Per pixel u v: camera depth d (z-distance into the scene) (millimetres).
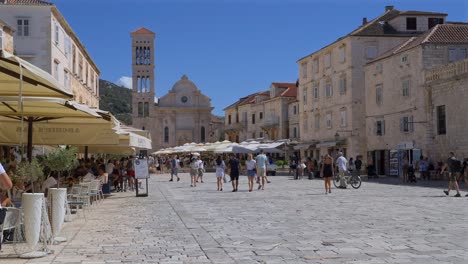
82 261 9609
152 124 110438
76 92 50500
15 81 11281
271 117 90875
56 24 40938
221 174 32000
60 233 13062
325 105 64438
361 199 23031
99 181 21375
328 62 63438
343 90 59656
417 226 13805
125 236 12656
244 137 103438
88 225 14812
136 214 17828
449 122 40781
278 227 14000
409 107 46438
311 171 46531
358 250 10406
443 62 44406
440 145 42094
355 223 14570
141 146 25875
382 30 58250
